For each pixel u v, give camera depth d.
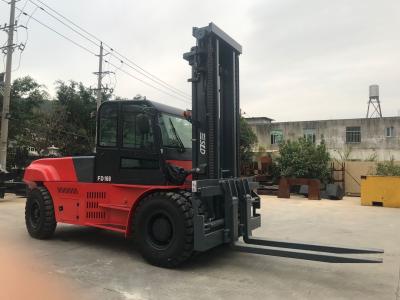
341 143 35.94
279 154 20.97
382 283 5.38
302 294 4.90
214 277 5.52
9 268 5.82
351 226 10.04
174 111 7.02
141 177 6.46
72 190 7.43
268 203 15.33
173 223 5.81
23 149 21.95
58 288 4.97
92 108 29.05
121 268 5.90
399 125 34.34
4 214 11.11
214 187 5.90
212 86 6.22
